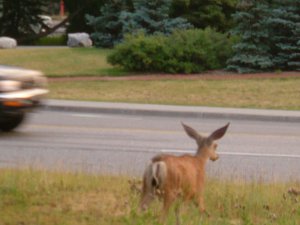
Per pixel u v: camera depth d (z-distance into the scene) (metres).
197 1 93.44
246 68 71.94
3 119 37.06
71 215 19.72
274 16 73.38
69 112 52.59
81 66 76.75
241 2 73.25
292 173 29.80
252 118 51.84
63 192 22.17
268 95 61.62
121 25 90.75
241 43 72.25
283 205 21.09
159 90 63.41
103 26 92.44
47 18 124.12
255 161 33.16
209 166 30.84
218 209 20.59
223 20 93.75
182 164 18.31
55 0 117.25
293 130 46.09
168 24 85.31
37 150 34.12
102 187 22.89
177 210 18.16
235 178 26.33
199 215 18.89
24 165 28.08
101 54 84.25
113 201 21.14
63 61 79.31
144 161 31.83
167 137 40.25
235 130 45.06
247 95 61.56
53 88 64.00
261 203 21.22
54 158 31.81
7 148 34.47
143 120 48.94
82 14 111.12
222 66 73.94
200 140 19.53
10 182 22.61
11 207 20.30
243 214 20.05
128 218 18.89
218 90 63.38
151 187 17.89
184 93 62.16
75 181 23.41
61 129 42.28
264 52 72.31
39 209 20.25
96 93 61.66
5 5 111.31
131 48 72.75
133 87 64.75
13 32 112.25
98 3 109.62
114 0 91.88
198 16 93.25
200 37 73.44
